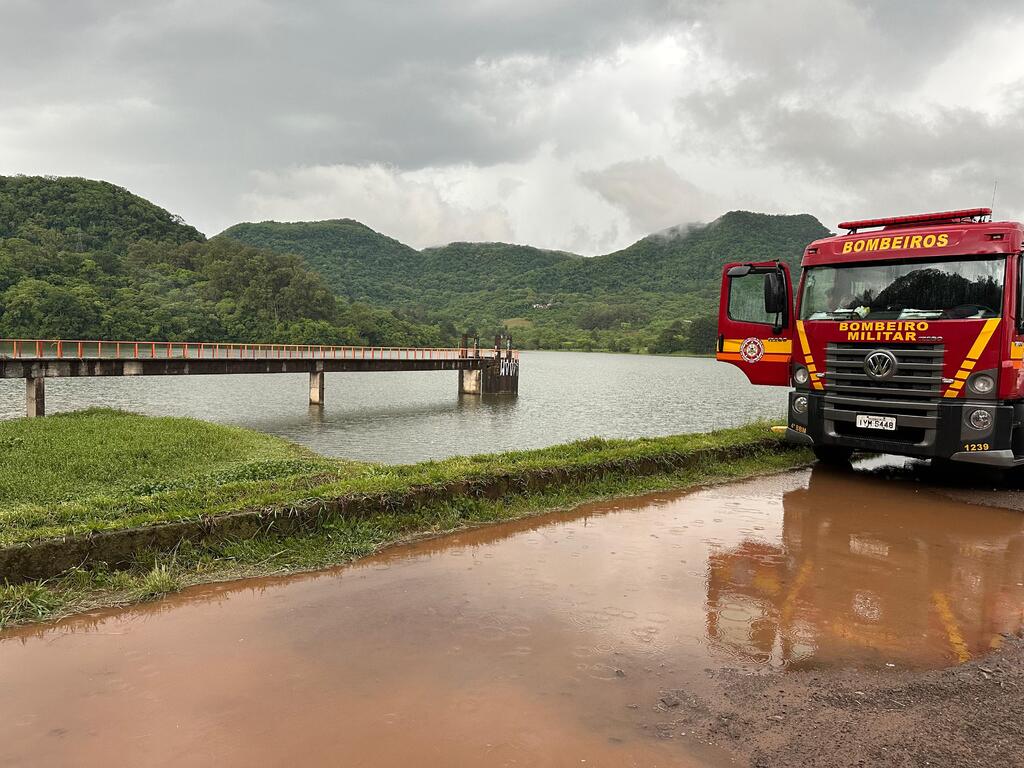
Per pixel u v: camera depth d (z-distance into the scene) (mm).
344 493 6465
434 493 6969
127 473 11961
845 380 8859
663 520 7156
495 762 2965
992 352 7762
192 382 62312
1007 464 7781
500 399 51094
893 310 8500
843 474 9805
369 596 4922
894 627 4516
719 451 9898
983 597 5109
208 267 120062
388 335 119375
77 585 5004
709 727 3252
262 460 12367
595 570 5535
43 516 5762
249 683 3641
